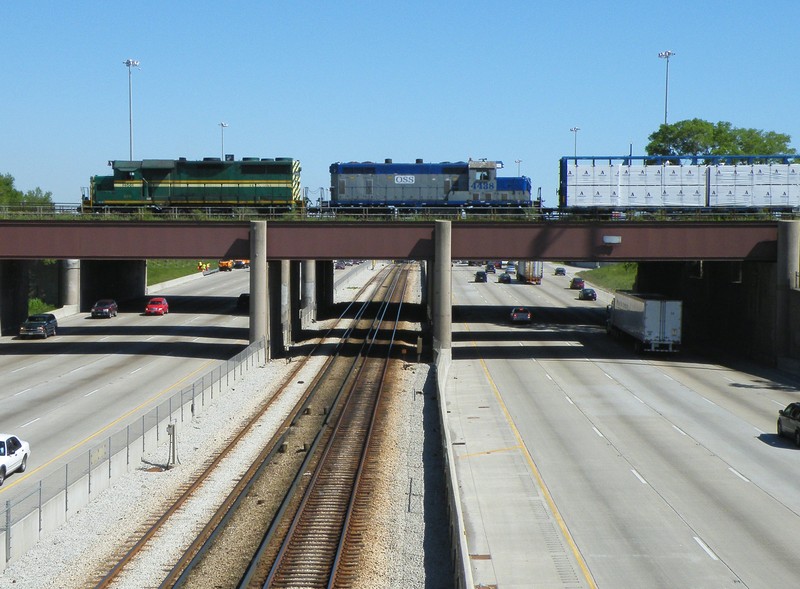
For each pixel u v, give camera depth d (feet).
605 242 195.42
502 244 197.26
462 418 143.33
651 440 126.93
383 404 155.33
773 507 95.14
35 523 84.43
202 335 252.62
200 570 77.41
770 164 258.98
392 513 94.38
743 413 146.10
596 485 103.91
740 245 194.08
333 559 80.07
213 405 153.79
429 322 279.08
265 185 256.93
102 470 102.17
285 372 189.67
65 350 220.02
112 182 258.57
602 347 232.32
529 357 213.66
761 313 202.39
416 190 265.34
